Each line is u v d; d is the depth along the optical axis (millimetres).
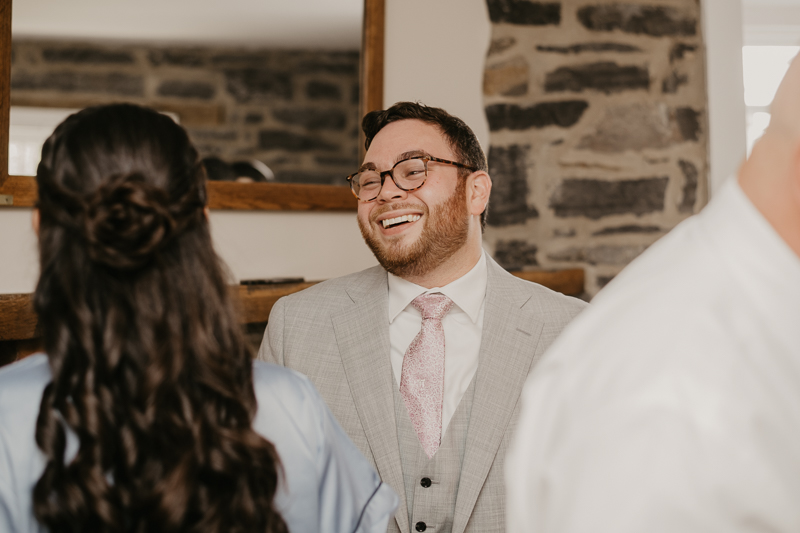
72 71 1543
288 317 1221
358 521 722
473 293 1152
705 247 420
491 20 2078
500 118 2098
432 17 1997
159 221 558
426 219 1115
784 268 379
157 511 523
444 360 1114
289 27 1740
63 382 548
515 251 2119
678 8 2215
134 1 1594
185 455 545
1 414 561
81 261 566
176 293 588
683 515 343
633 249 2178
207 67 1664
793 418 355
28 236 1527
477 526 1016
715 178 2236
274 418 642
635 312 420
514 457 458
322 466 678
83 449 532
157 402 544
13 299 1361
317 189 1787
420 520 1028
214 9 1667
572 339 460
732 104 2256
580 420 400
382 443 1054
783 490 340
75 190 565
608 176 2168
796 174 390
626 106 2178
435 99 2008
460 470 1045
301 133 1763
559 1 2137
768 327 372
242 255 1765
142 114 612
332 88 1795
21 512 552
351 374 1119
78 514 518
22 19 1501
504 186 2104
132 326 565
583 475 380
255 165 1717
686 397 360
